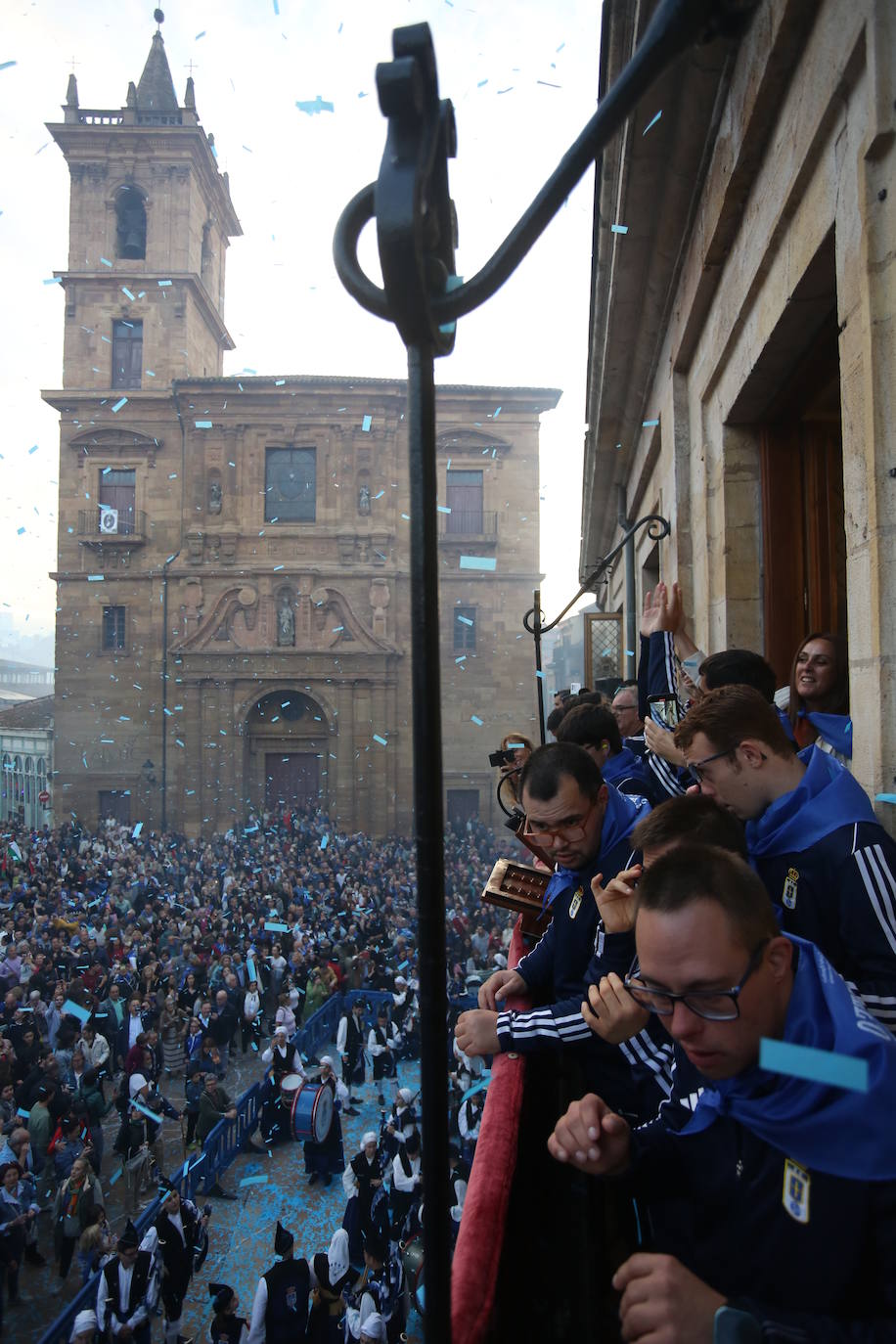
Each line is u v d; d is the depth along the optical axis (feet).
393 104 2.68
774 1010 4.39
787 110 12.05
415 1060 53.01
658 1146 5.30
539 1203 6.31
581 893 8.23
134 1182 37.17
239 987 54.70
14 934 60.75
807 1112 4.26
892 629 8.59
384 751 117.19
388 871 91.97
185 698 117.08
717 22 2.45
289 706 120.57
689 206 18.93
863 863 6.23
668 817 6.31
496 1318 5.28
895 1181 4.05
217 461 119.85
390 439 121.39
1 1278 29.22
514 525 123.13
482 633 121.90
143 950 59.11
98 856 98.84
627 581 37.88
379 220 2.67
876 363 8.86
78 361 122.01
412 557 3.01
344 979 58.80
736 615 17.94
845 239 9.89
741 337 16.33
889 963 5.95
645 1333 4.01
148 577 120.06
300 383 118.32
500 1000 9.04
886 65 8.43
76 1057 40.22
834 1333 3.76
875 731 8.71
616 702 15.65
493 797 119.24
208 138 131.44
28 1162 33.19
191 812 115.44
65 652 119.75
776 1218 4.44
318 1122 39.73
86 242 122.42
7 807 143.64
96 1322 26.48
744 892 4.36
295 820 114.21
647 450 29.32
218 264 143.84
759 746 6.98
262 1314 26.35
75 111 122.31
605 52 17.94
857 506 9.34
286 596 118.93
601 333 29.35
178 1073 49.78
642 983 4.49
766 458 17.87
